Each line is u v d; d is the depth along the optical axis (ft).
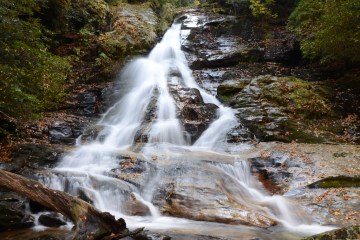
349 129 32.73
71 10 48.24
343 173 23.04
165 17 62.90
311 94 36.81
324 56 41.24
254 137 32.60
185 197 21.16
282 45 50.03
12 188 16.11
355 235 11.97
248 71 47.06
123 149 29.99
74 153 27.63
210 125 34.65
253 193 23.36
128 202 21.50
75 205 15.61
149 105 38.01
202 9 66.13
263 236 17.44
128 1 66.39
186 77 46.47
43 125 33.32
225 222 19.20
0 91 24.76
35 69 28.48
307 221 19.21
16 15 29.55
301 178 23.71
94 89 42.22
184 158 26.91
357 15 31.09
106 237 15.03
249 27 55.72
